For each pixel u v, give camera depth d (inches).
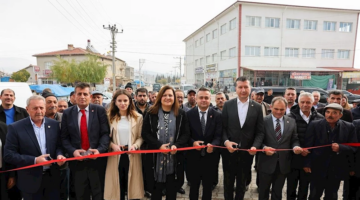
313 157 112.3
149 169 114.8
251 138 118.9
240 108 121.0
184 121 118.3
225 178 122.3
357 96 525.0
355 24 1091.9
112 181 112.0
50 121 107.4
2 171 99.5
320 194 112.9
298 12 1040.2
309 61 1080.8
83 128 110.0
